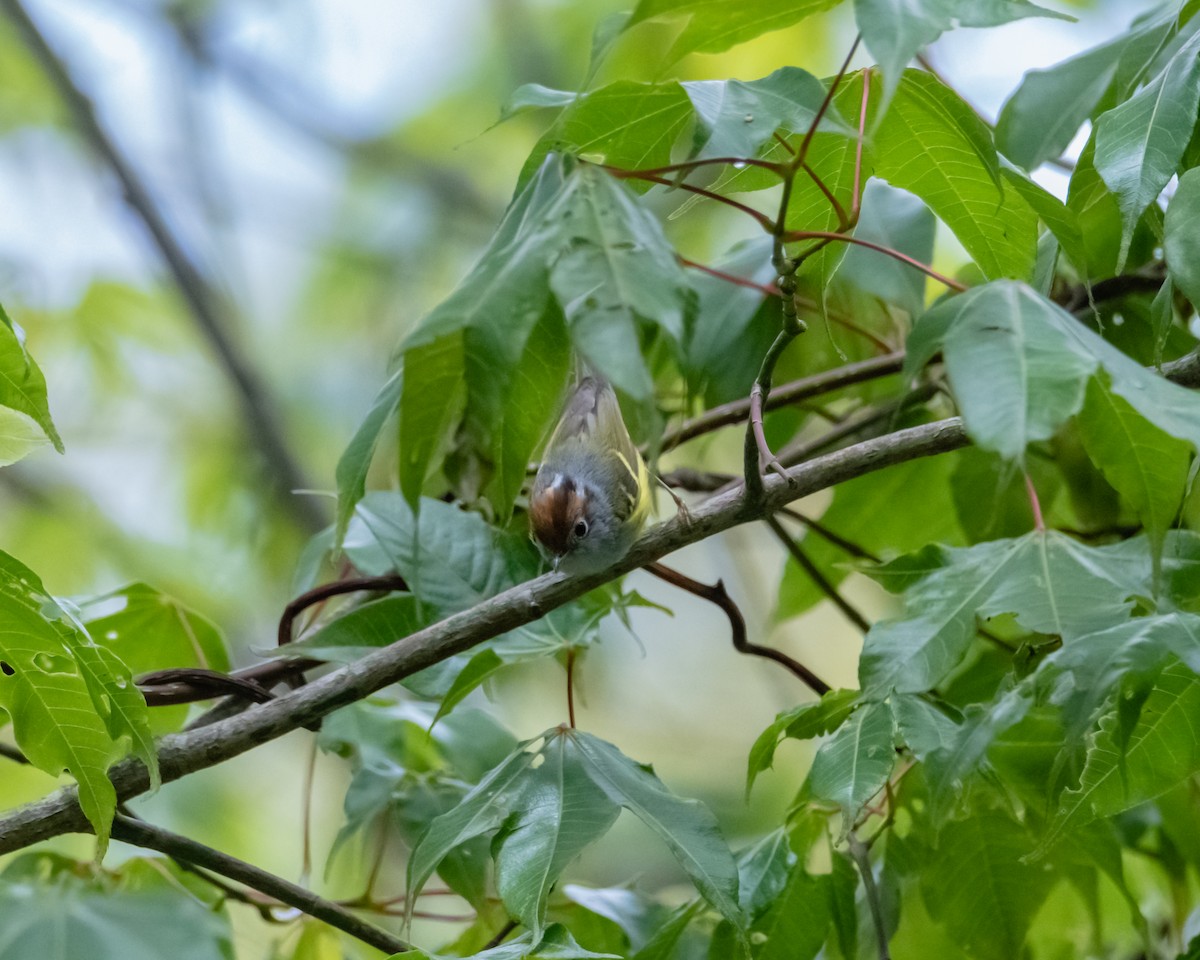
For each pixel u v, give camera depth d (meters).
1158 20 6.50
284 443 15.41
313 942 7.11
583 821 5.61
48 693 5.43
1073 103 7.28
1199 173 5.63
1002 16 4.32
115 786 5.86
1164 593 5.54
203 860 6.12
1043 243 6.76
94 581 15.27
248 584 15.44
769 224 4.77
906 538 9.41
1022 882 6.72
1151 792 5.38
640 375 3.89
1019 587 5.62
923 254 8.25
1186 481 4.80
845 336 9.20
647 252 4.22
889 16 4.16
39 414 5.10
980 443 4.11
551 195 4.66
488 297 4.24
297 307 18.22
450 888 6.88
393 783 7.43
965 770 5.35
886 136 6.06
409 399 4.41
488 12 17.70
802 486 5.93
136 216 15.33
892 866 6.64
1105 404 4.73
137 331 15.54
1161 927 8.19
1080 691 4.91
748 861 6.41
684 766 16.78
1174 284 5.82
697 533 5.98
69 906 6.41
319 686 6.00
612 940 7.24
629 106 5.52
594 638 6.76
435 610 7.14
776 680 14.75
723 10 5.08
